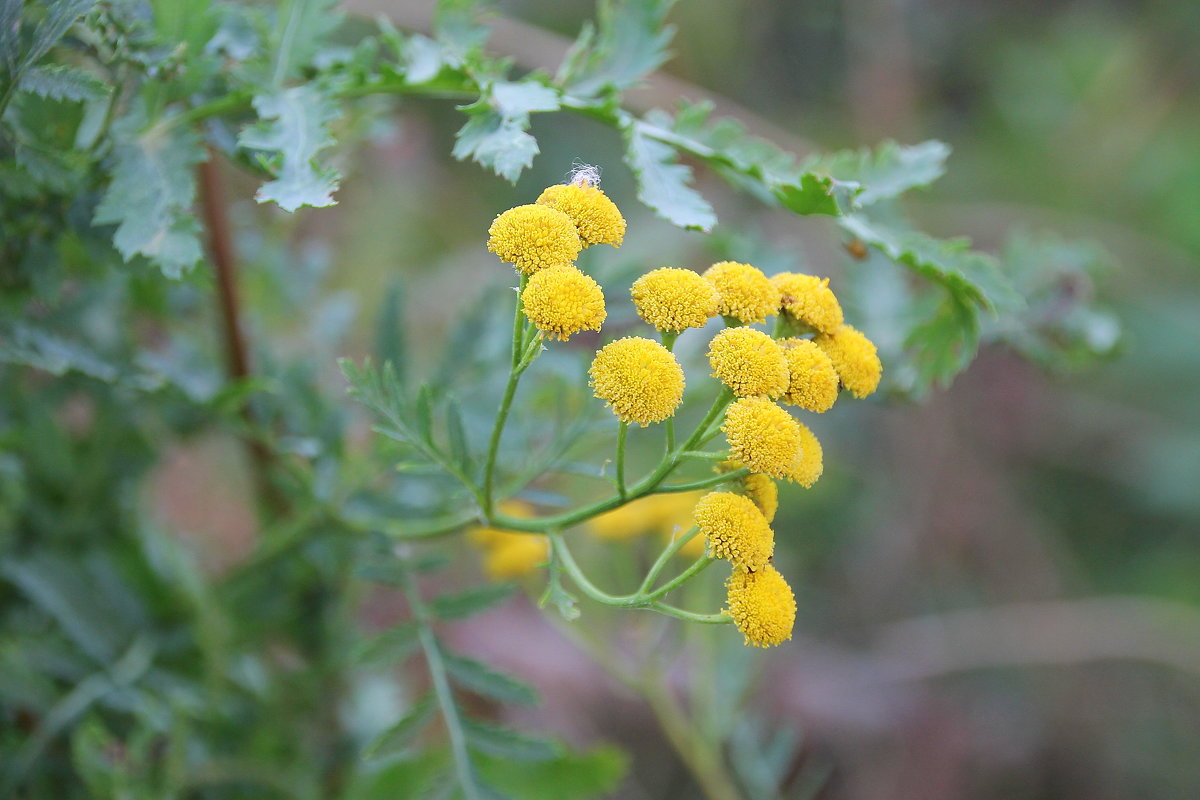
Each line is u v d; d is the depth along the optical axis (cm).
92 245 27
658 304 26
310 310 34
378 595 39
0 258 27
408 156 51
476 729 28
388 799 31
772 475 25
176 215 26
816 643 50
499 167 26
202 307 31
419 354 43
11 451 30
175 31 27
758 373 25
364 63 28
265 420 31
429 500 32
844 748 45
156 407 31
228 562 35
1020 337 34
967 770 47
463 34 28
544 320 25
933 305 32
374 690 35
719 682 34
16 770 29
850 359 27
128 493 31
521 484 29
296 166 26
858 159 29
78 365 29
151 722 30
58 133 27
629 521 34
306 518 30
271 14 28
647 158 27
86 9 25
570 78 29
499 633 42
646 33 29
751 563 25
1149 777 52
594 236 25
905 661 51
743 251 33
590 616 42
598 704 42
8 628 31
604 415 30
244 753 31
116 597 31
